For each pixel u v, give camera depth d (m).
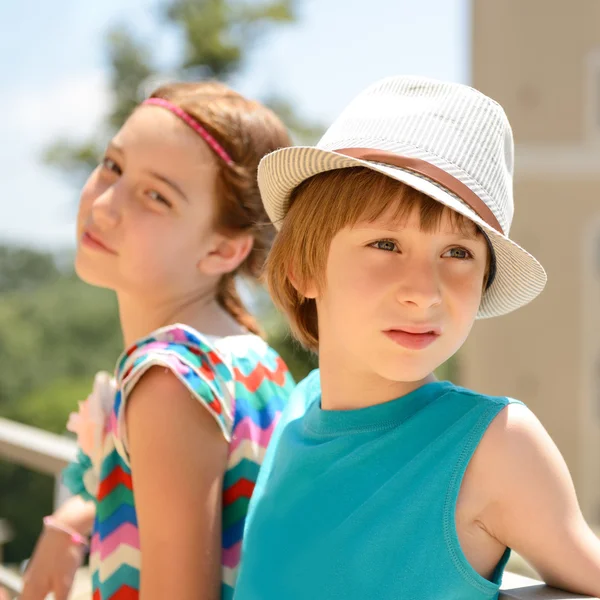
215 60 21.59
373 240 1.42
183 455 1.66
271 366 1.96
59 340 25.92
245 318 2.13
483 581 1.33
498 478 1.34
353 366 1.50
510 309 1.65
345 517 1.42
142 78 22.16
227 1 21.58
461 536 1.35
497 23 12.48
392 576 1.36
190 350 1.76
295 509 1.49
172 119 1.95
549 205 12.43
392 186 1.40
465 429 1.37
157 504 1.66
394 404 1.48
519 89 12.43
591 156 12.16
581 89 12.16
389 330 1.40
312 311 1.69
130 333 2.07
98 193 2.00
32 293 27.31
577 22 12.12
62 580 2.23
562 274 12.41
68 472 2.15
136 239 1.92
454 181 1.38
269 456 1.71
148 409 1.68
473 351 12.82
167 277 1.95
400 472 1.40
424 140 1.41
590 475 12.09
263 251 2.12
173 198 1.92
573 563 1.31
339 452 1.49
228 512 1.77
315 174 1.53
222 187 1.96
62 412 16.52
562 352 12.34
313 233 1.51
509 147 1.51
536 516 1.32
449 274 1.41
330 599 1.39
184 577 1.63
